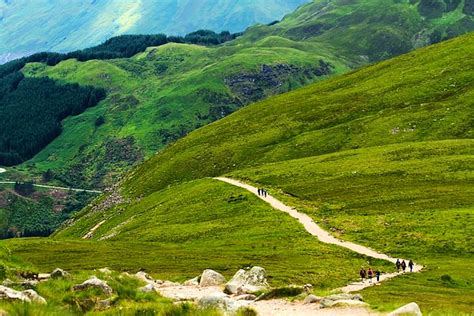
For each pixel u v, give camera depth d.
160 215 136.38
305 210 110.88
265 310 33.25
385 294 51.00
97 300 31.11
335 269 68.81
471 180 109.88
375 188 115.62
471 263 70.25
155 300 33.88
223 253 84.88
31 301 24.75
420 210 97.31
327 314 30.73
